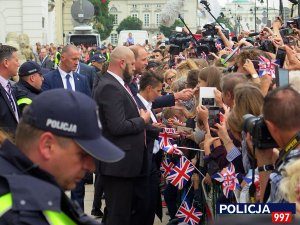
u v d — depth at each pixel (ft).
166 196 23.77
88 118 7.93
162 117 25.63
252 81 18.03
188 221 21.16
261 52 21.06
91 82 35.01
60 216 7.58
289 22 29.63
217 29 33.22
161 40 60.80
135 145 19.02
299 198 9.83
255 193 13.46
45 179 7.70
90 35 108.27
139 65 21.57
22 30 131.34
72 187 8.25
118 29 260.42
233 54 25.84
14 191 7.37
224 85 16.85
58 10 174.91
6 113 21.50
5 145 7.82
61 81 28.73
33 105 8.00
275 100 10.93
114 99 18.74
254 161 13.26
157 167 22.43
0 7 130.52
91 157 8.20
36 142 7.95
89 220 7.91
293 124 10.82
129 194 19.30
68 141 7.93
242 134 14.52
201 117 17.65
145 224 20.30
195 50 37.45
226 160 16.81
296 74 16.61
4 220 7.21
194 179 21.15
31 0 130.62
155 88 21.15
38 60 79.10
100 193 25.89
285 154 10.87
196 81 23.53
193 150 21.59
